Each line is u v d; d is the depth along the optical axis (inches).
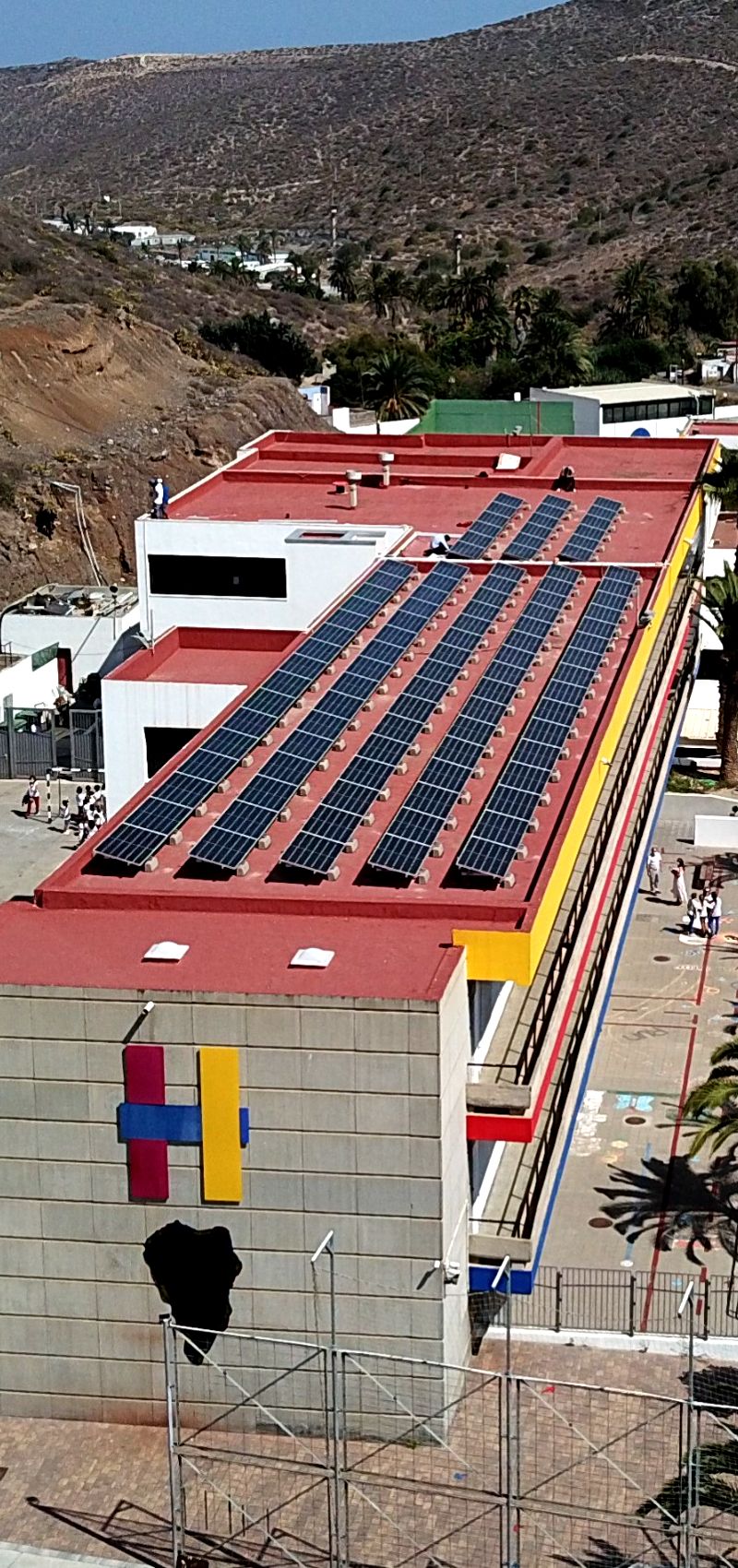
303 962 1346.0
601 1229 1653.5
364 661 2053.4
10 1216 1353.3
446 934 1407.5
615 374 6397.6
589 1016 1547.7
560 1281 1454.2
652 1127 1850.4
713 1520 1229.7
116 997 1300.4
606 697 1971.0
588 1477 1268.5
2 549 3964.1
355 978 1321.4
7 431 4382.4
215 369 5551.2
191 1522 1262.3
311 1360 1318.9
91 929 1453.0
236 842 1592.0
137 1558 1234.6
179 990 1291.8
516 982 1409.9
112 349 5083.7
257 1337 1220.5
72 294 5319.9
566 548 2571.4
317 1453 1323.8
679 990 2171.5
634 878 1829.5
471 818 1676.9
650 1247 1616.6
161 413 4940.9
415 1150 1280.8
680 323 7381.9
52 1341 1370.6
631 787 1863.9
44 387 4709.6
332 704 1927.9
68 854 2618.1
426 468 3201.3
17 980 1327.5
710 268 7711.6
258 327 6274.6
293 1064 1284.4
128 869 1588.3
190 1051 1298.0
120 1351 1363.2
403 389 5900.6
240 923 1456.7
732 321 7396.7
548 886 1476.4
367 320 7755.9
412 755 1822.1
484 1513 1235.2
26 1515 1280.8
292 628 2445.9
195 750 1812.3
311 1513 1267.2
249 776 1812.3
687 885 2486.5
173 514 2790.4
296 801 1733.5
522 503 2864.2
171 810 1668.3
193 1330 1234.6
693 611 2778.1
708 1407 1168.2
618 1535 1227.2
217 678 2268.7
